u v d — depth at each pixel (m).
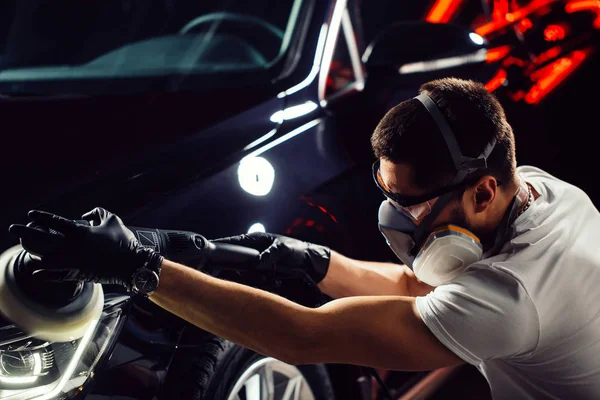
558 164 4.19
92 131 2.35
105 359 1.82
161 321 1.99
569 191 1.80
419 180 1.62
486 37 3.96
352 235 2.65
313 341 1.64
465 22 4.52
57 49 2.89
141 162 2.23
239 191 2.29
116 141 2.32
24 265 1.59
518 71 3.91
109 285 1.89
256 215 2.30
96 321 1.79
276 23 2.98
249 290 1.67
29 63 2.82
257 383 2.22
